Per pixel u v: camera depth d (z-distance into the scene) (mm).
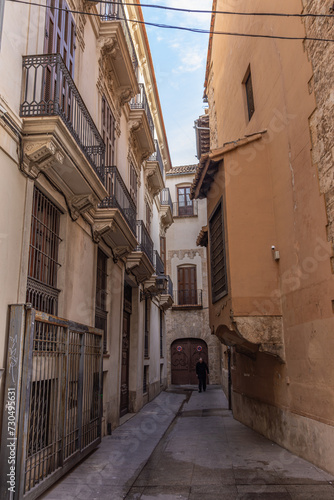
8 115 5016
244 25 9812
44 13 6398
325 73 5773
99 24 9648
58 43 7109
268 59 8117
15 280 5164
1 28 4895
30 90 5824
